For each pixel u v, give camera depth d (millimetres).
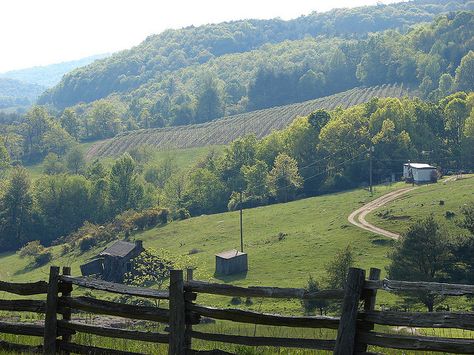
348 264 74250
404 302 61906
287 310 62469
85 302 13289
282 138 174875
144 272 97562
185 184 170000
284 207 137125
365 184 152375
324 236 105375
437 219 101750
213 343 16141
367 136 162625
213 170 175125
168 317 12375
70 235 153625
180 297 11992
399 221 106125
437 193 119562
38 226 168375
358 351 10391
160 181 195500
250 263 98500
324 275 85500
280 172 153125
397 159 155875
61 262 133750
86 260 130750
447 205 108250
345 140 163125
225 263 95250
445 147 166500
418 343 9875
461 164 158750
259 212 136875
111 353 12906
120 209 168500
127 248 105625
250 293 11414
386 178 152500
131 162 171625
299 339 11180
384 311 10227
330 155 162250
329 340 10875
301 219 124000
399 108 168875
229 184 163500
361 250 95875
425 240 74125
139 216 143000
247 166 163750
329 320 10789
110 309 12984
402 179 147875
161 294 12336
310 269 91562
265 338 11414
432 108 173625
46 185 171250
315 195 155250
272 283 87312
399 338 10031
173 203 164750
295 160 163750
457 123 170875
